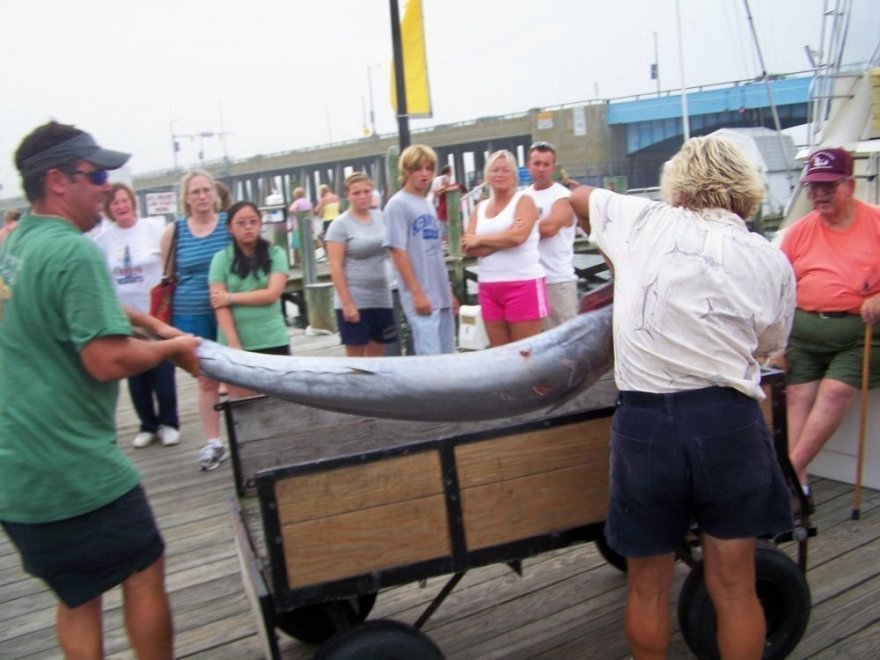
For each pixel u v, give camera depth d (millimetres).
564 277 5621
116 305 2348
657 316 2369
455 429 3566
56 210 2400
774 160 18656
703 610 2777
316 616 3215
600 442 2750
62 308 2281
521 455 2633
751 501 2383
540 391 2973
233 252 5121
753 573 2475
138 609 2539
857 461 4352
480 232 5105
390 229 5109
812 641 3074
